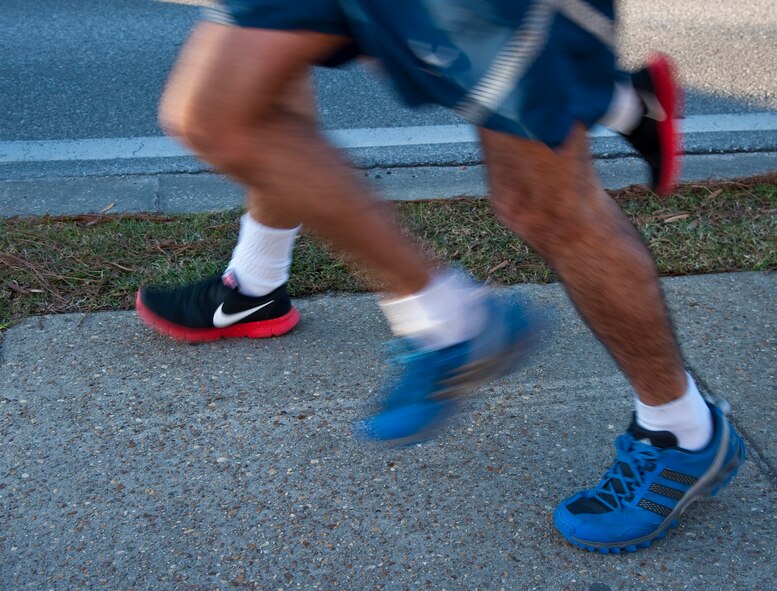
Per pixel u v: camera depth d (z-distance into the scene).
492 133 1.44
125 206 3.28
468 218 3.12
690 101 4.36
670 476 1.76
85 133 4.05
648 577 1.74
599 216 1.46
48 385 2.30
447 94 1.30
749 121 4.09
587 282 1.50
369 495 1.95
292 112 1.25
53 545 1.82
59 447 2.09
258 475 2.00
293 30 1.19
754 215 3.13
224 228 3.07
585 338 2.49
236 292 2.41
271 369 2.38
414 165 3.66
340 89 4.55
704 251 2.91
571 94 1.29
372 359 2.42
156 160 3.73
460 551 1.80
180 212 3.22
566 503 1.83
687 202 3.21
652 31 5.51
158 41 5.34
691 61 4.97
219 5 1.22
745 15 5.83
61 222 3.11
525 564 1.77
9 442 2.10
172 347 2.47
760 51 5.14
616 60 1.36
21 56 5.09
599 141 3.75
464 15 1.22
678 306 2.64
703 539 1.82
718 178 3.45
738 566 1.76
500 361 1.44
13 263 2.82
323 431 2.14
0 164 3.70
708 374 2.33
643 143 1.50
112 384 2.31
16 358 2.41
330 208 1.23
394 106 4.33
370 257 1.29
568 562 1.77
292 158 1.21
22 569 1.76
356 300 2.71
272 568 1.76
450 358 1.39
